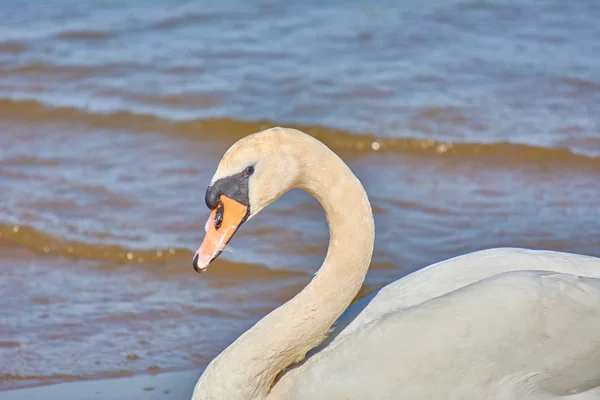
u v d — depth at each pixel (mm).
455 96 17047
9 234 13062
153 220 13414
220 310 11391
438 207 13680
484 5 20531
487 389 7801
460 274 8391
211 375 8156
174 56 19047
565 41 18938
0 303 11562
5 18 21125
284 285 11859
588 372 7836
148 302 11586
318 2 21141
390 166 15172
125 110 17047
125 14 21047
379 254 12359
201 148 15898
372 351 7973
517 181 14539
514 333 7801
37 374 10203
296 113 16719
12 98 17469
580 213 13414
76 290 11891
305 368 8227
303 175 7992
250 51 19062
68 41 19953
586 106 16656
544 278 7949
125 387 9969
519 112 16500
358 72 17969
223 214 7934
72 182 14492
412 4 20766
